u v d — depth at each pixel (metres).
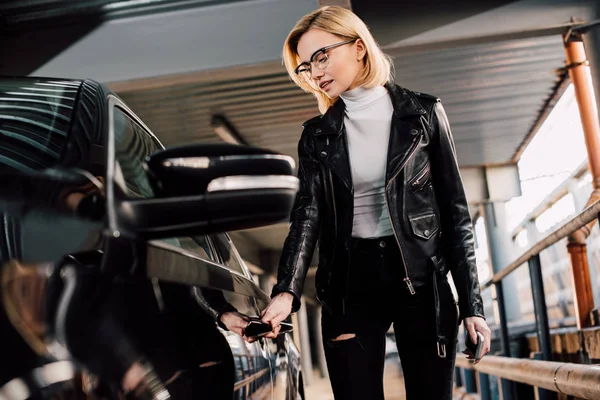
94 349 1.00
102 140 1.34
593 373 2.37
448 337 1.80
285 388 2.00
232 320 1.50
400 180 1.82
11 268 0.95
